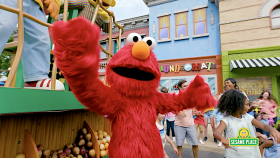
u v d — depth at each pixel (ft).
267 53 22.82
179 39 29.89
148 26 34.22
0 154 3.81
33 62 4.84
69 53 2.19
